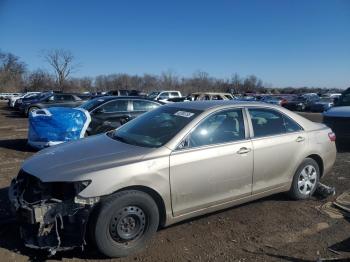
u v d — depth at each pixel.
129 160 4.11
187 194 4.43
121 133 5.07
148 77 90.62
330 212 5.36
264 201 5.73
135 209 4.04
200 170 4.49
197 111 4.86
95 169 3.93
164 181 4.22
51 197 3.91
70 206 3.80
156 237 4.46
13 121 20.83
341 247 4.33
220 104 5.08
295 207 5.52
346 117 10.38
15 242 4.24
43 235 3.82
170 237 4.48
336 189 6.43
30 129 9.77
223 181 4.72
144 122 5.13
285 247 4.31
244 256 4.09
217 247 4.28
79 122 9.75
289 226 4.88
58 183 3.91
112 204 3.87
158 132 4.69
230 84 91.44
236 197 4.91
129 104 12.08
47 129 9.50
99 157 4.19
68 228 3.88
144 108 12.41
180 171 4.33
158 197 4.24
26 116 24.09
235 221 4.99
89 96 27.14
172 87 87.94
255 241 4.45
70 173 3.89
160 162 4.21
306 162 5.74
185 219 4.55
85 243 3.85
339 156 9.38
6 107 36.97
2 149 10.17
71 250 4.08
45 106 23.56
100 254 4.01
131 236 4.04
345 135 10.42
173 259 3.99
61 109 9.89
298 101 41.00
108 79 93.56
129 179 3.97
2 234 4.43
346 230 4.79
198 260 3.99
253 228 4.80
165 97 34.53
